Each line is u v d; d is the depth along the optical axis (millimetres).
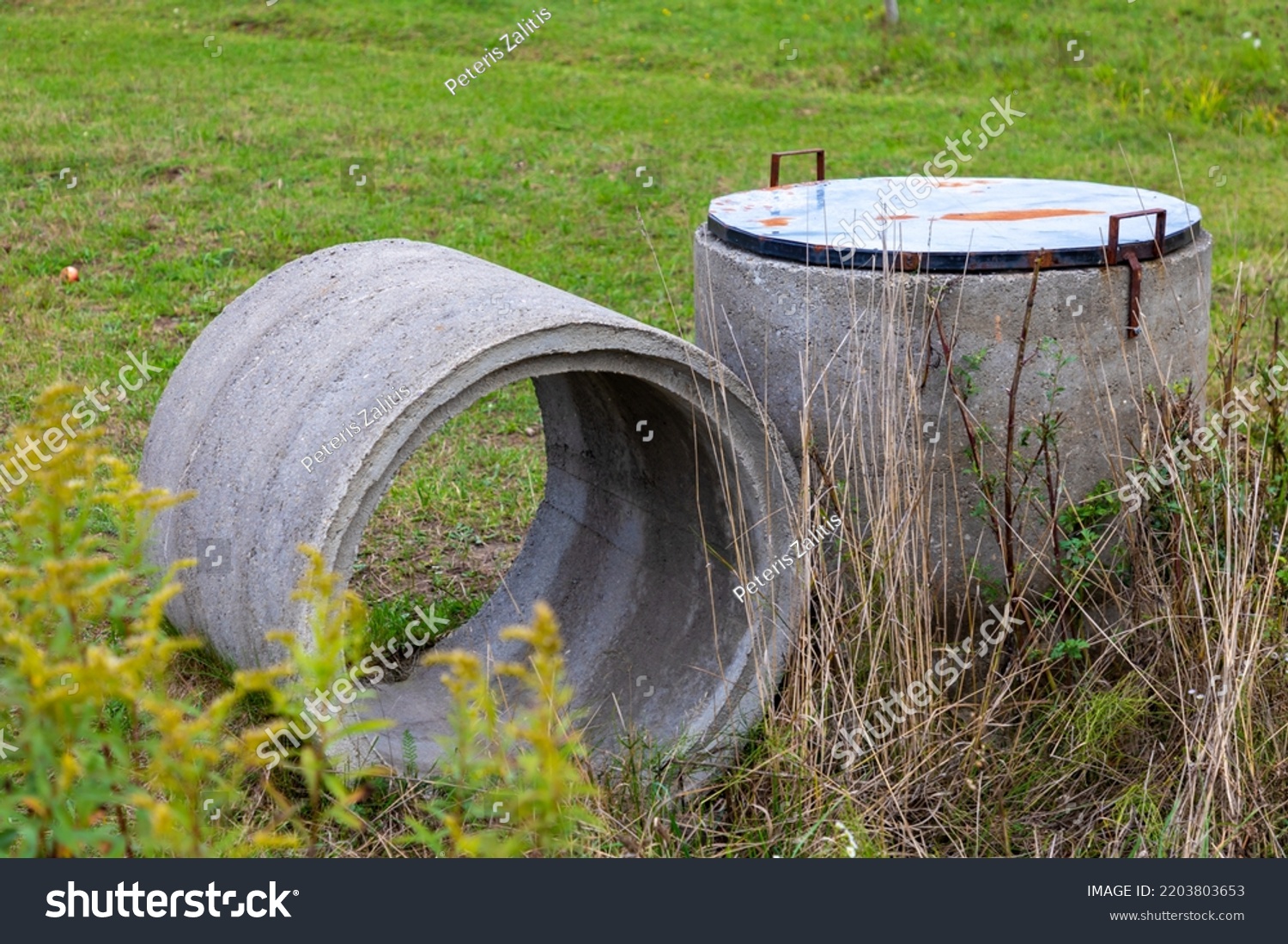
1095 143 11844
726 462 3926
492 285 3771
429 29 16344
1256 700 3641
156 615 2480
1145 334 3873
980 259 3781
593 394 4551
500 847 2641
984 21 16109
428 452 6328
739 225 4246
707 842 3510
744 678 3900
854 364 3893
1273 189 10242
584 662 4535
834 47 15836
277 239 8891
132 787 2926
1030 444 3881
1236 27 14930
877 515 3910
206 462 3840
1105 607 4004
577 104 13367
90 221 9156
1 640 2535
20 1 17203
